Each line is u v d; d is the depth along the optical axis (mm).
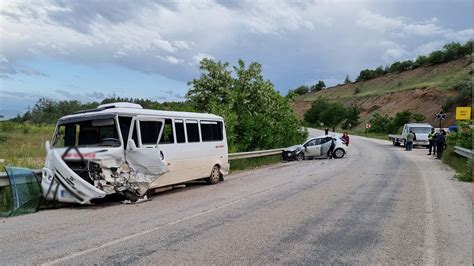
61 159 9430
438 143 23938
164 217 8344
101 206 9781
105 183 9672
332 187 12484
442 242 6574
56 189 9414
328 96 129125
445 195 11109
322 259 5656
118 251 5961
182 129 12469
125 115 10406
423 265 5488
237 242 6434
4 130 36781
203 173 13336
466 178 14164
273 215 8445
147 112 11102
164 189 11977
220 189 12539
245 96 25781
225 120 21156
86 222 7938
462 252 6055
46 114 54469
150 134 11102
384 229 7340
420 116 62500
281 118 29625
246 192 11703
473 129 21562
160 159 10680
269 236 6793
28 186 9523
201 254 5820
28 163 14891
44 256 5746
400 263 5555
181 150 12234
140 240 6555
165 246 6215
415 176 15461
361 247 6242
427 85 78125
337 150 25031
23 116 55812
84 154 9555
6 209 9195
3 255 5816
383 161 22438
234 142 22531
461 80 65750
